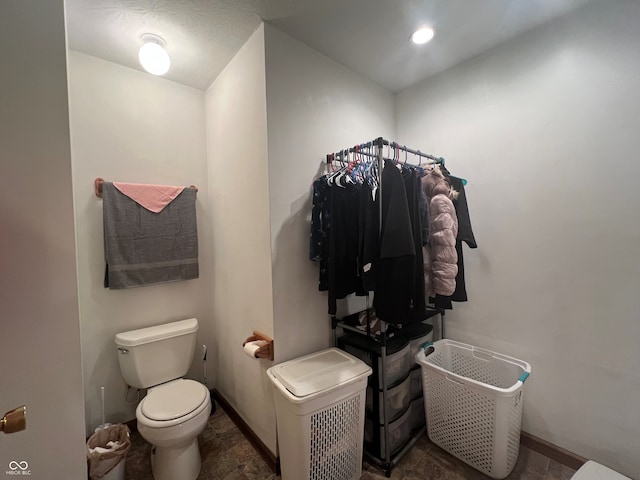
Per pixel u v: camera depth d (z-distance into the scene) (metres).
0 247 0.84
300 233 1.63
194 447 1.51
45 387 0.90
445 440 1.60
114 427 1.55
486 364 1.73
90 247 1.73
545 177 1.55
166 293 2.00
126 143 1.85
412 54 1.77
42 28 0.89
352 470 1.40
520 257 1.66
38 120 0.88
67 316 0.93
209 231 2.20
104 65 1.77
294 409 1.20
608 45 1.34
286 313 1.56
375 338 1.54
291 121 1.58
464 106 1.86
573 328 1.48
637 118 1.28
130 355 1.68
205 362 2.17
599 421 1.41
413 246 1.32
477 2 1.36
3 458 0.86
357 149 1.58
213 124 2.07
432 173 1.66
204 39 1.59
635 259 1.30
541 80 1.54
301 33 1.56
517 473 1.45
